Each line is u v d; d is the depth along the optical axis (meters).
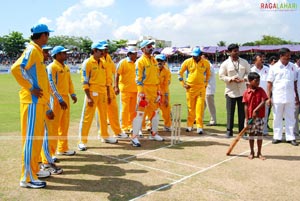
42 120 4.65
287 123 7.31
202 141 7.51
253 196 4.40
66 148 6.30
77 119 10.23
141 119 7.05
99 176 5.13
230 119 7.80
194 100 8.33
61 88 5.84
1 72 36.44
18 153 6.37
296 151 6.70
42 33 4.57
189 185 4.77
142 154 6.41
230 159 6.10
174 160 6.01
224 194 4.45
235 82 7.66
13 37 54.06
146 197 4.32
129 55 7.75
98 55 6.62
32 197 4.30
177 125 7.46
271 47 47.88
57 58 5.79
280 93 7.18
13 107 12.45
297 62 8.38
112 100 7.40
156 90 7.45
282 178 5.11
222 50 52.84
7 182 4.82
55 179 4.98
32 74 4.52
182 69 8.34
